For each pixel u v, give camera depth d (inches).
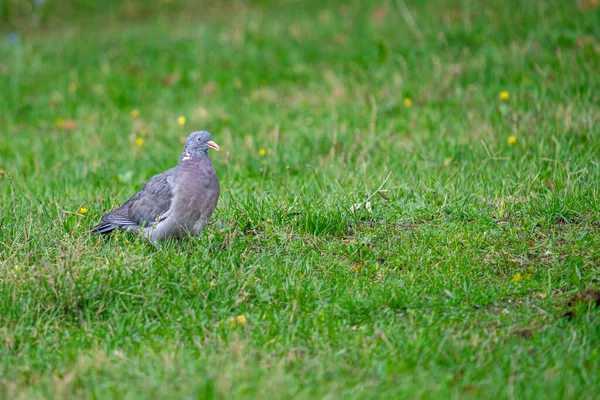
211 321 353.7
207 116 708.0
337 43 852.0
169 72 828.0
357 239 424.5
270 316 354.3
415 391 290.2
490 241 418.9
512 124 586.2
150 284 369.4
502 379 299.3
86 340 339.3
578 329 331.9
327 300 371.2
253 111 715.4
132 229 430.9
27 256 390.0
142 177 574.2
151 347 333.7
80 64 861.8
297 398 286.4
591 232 424.8
